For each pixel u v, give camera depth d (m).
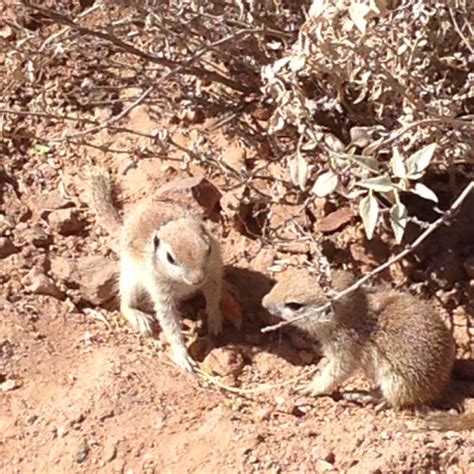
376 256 1.17
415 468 1.01
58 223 1.19
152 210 1.16
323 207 1.18
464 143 1.06
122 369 1.08
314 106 1.09
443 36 1.07
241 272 1.18
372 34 1.05
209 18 1.16
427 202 1.18
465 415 1.07
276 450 1.03
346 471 1.01
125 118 1.26
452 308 1.16
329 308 1.07
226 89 1.24
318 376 1.11
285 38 1.16
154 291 1.13
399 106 1.10
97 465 1.02
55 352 1.10
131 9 1.23
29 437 1.04
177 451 1.03
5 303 1.12
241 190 1.19
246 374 1.11
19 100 1.27
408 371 1.08
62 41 1.19
